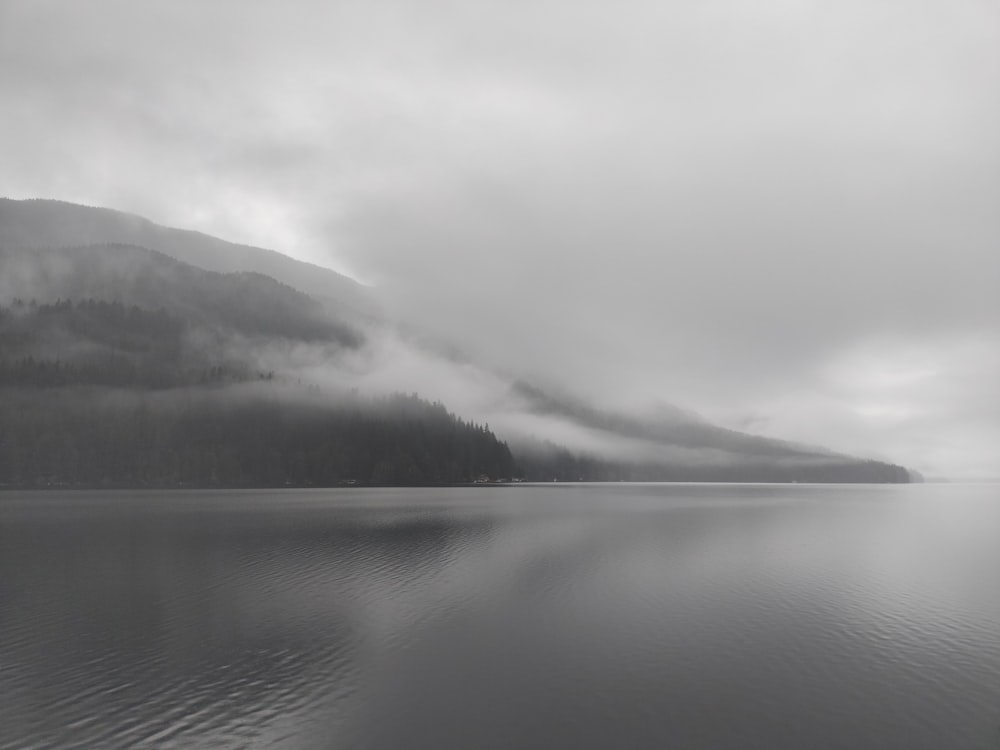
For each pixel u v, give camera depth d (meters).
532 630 41.03
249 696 30.27
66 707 29.06
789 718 28.03
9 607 46.53
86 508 138.12
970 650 37.31
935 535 98.00
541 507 157.75
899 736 26.36
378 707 29.03
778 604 48.31
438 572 60.69
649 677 32.81
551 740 25.83
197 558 68.12
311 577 57.88
